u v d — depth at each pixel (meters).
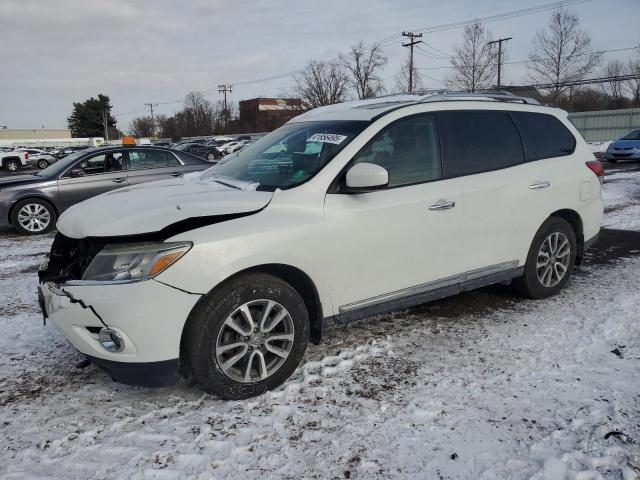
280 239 3.08
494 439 2.71
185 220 2.93
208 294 2.93
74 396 3.23
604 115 38.50
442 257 3.84
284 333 3.21
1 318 4.59
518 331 4.04
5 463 2.60
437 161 3.87
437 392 3.17
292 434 2.79
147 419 2.96
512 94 4.68
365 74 54.84
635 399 3.03
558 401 3.04
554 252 4.66
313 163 3.52
